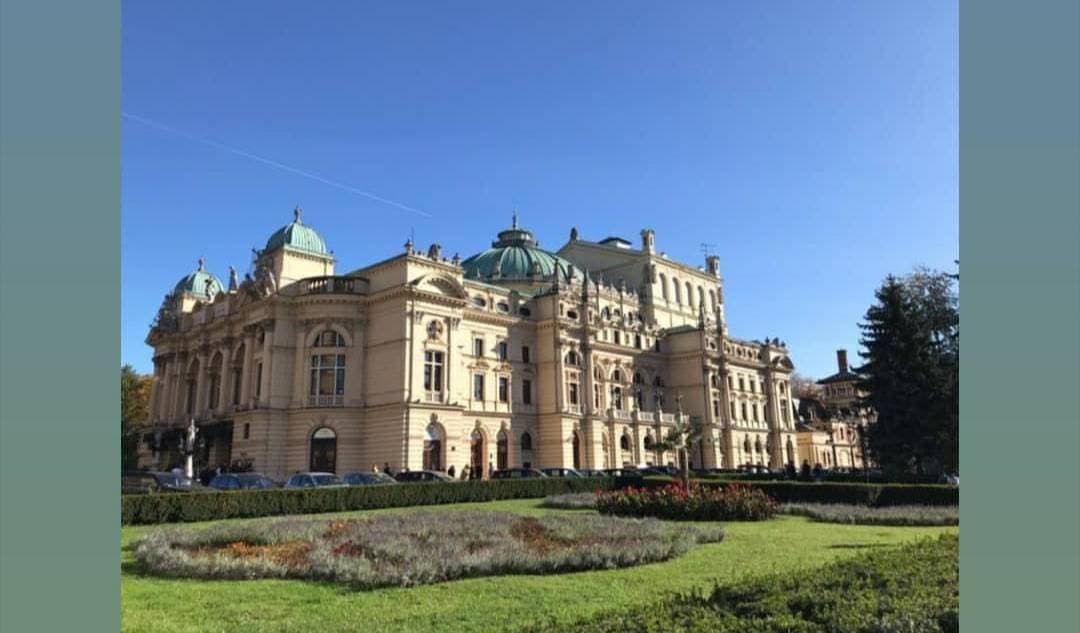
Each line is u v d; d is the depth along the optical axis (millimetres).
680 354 99562
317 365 67125
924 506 34688
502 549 19125
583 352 85312
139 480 45188
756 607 9289
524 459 79125
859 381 61688
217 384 81250
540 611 13594
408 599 14836
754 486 42406
